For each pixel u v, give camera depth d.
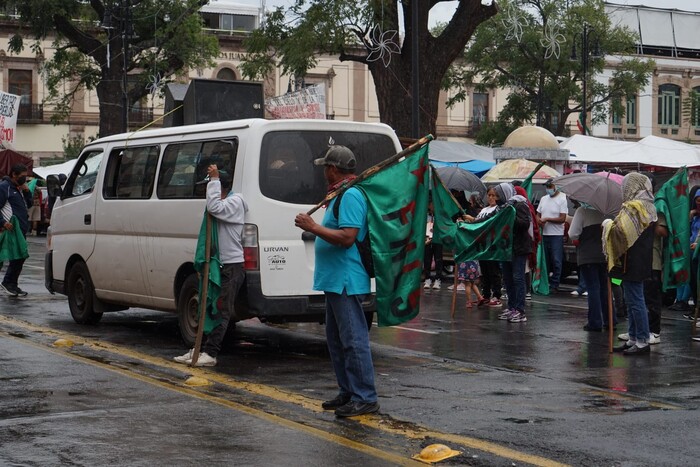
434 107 25.41
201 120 14.38
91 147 12.86
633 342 11.02
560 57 39.31
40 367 9.33
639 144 28.47
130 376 8.93
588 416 7.57
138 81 43.50
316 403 7.94
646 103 58.00
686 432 7.06
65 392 8.20
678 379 9.30
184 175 10.86
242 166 9.99
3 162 32.56
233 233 9.65
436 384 8.90
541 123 41.06
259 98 14.80
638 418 7.51
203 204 10.44
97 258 12.37
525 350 11.13
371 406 7.50
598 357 10.65
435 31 42.50
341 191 7.35
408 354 10.76
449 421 7.35
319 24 24.83
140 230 11.47
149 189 11.41
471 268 15.80
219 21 56.62
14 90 55.69
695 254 13.05
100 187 12.37
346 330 7.42
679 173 12.62
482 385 8.87
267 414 7.50
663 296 16.58
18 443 6.54
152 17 41.81
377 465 6.12
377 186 7.41
